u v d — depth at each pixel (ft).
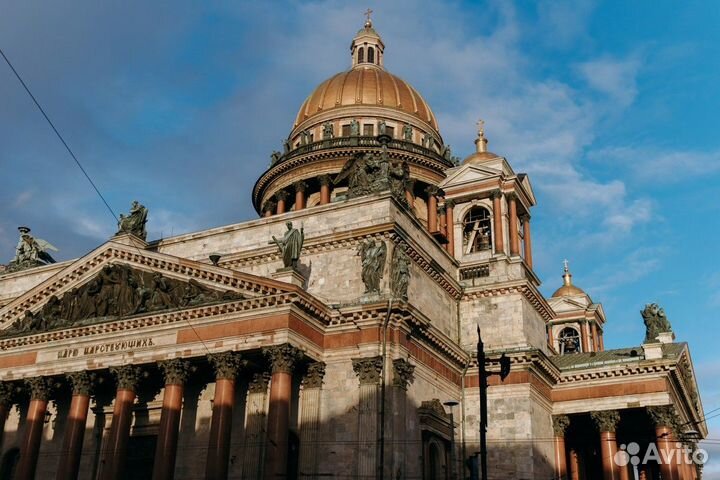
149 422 196.34
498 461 207.31
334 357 180.75
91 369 191.72
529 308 235.61
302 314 176.04
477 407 212.43
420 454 181.78
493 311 229.66
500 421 211.20
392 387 173.99
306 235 211.20
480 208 255.50
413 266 205.05
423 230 219.00
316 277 201.36
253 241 222.69
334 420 175.32
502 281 231.71
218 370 174.09
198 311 181.47
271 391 166.09
